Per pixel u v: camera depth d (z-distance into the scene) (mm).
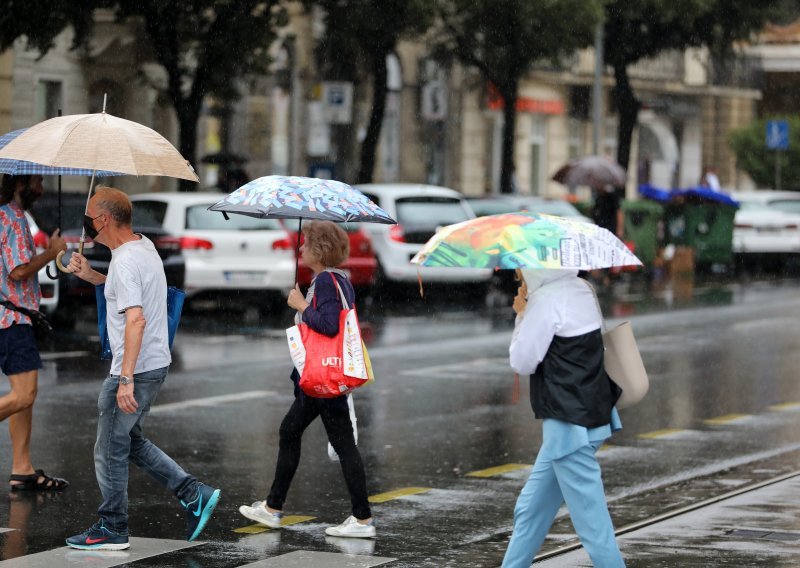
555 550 19500
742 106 143250
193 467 25641
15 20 62062
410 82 100688
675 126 139125
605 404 16594
